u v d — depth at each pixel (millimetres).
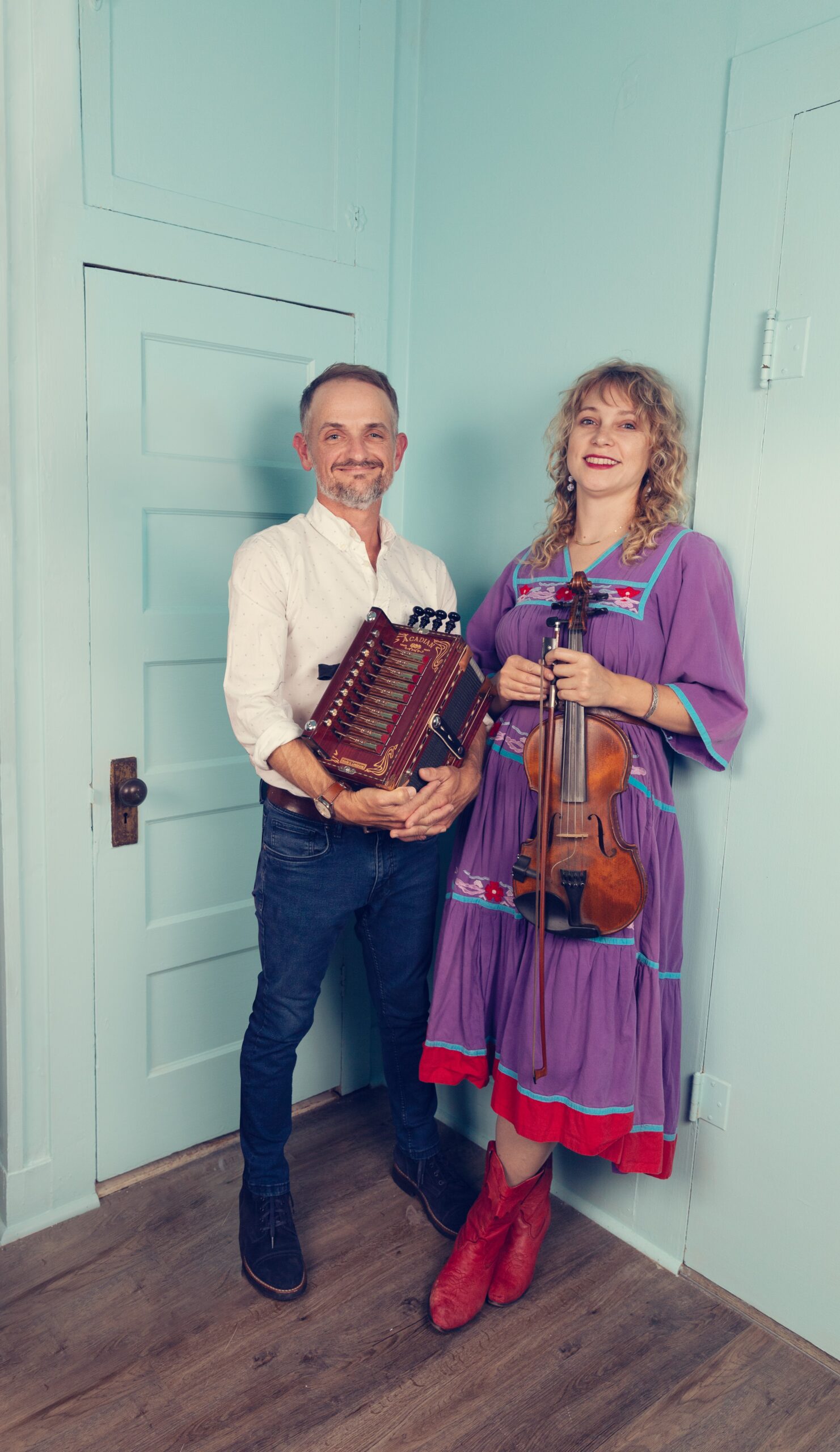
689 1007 1842
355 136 2152
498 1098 1722
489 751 1786
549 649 1626
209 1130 2262
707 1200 1853
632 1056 1611
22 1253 1922
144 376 1912
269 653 1668
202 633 2057
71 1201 2045
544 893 1540
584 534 1754
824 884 1637
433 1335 1743
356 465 1721
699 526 1750
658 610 1662
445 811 1621
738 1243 1812
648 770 1637
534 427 2066
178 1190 2115
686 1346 1730
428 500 2342
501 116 2064
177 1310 1788
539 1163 1757
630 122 1818
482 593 2229
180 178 1894
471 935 1771
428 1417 1578
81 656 1886
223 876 2186
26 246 1708
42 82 1686
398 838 1717
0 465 1740
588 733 1547
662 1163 1711
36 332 1740
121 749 1972
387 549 1878
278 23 1990
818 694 1618
